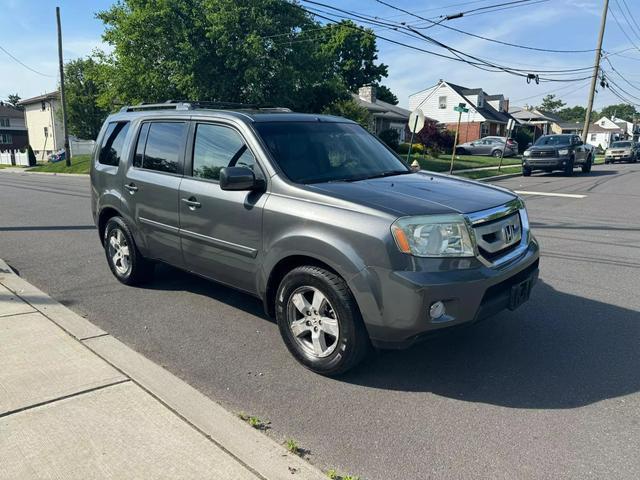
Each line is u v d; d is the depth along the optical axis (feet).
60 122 192.54
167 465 8.84
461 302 11.29
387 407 11.28
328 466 9.27
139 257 18.75
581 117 439.22
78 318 15.49
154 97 86.28
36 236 30.04
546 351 14.03
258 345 14.48
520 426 10.53
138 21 79.20
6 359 12.63
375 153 16.52
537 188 58.03
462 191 13.58
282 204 12.98
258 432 9.89
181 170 16.12
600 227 32.65
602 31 103.96
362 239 11.44
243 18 79.25
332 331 12.24
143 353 13.96
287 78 82.74
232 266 14.57
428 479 8.93
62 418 10.14
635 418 10.79
